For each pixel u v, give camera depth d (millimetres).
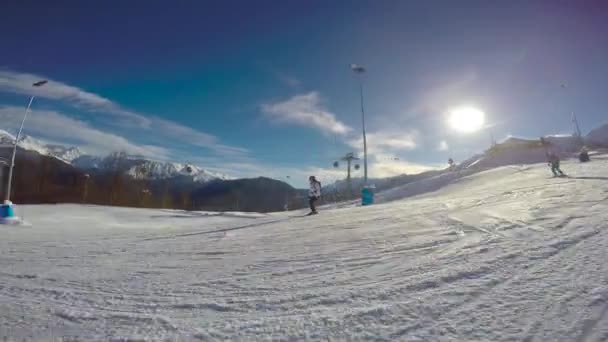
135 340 2521
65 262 5203
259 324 2760
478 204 9805
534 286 3184
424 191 31281
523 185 15250
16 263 5141
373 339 2443
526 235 5180
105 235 8570
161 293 3602
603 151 48375
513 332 2422
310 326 2688
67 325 2789
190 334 2609
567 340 2283
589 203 7473
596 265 3574
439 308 2881
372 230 7043
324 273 4152
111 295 3547
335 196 54500
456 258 4320
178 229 10156
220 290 3664
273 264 4766
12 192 46281
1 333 2643
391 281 3646
